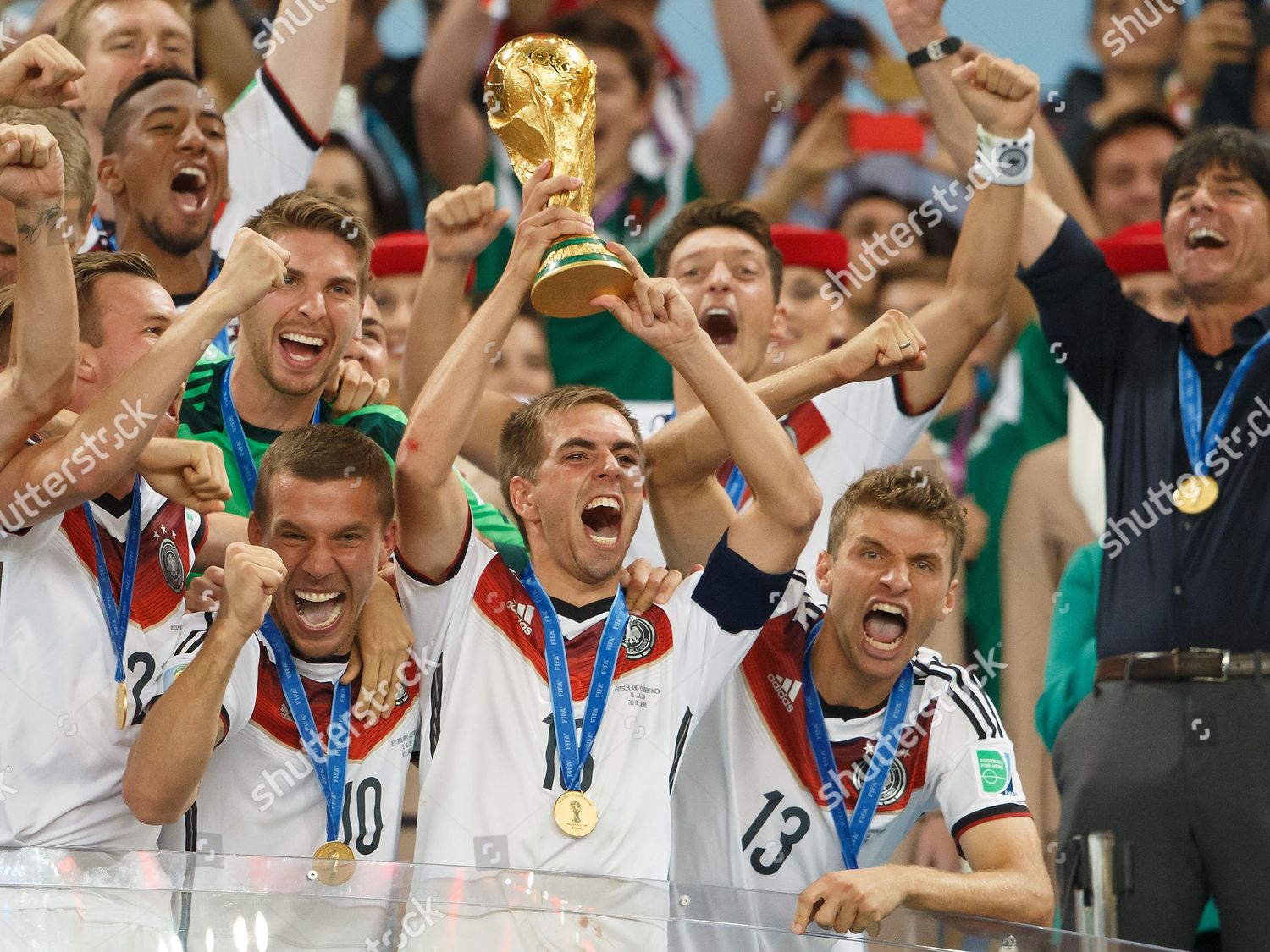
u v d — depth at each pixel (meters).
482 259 13.67
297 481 8.02
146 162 11.46
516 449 8.40
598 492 8.12
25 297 7.15
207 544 8.82
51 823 7.70
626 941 6.28
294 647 8.12
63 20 12.22
